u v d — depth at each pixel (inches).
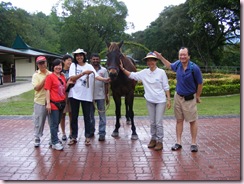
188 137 227.9
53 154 186.1
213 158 176.7
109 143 211.6
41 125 201.2
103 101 217.3
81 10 1840.6
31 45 1871.3
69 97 200.7
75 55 196.5
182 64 187.9
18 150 195.5
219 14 1032.8
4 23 1624.0
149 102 196.5
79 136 232.8
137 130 252.8
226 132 245.3
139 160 173.3
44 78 195.0
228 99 500.4
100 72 215.9
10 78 893.8
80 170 157.5
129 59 260.2
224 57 1471.5
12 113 341.1
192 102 188.1
